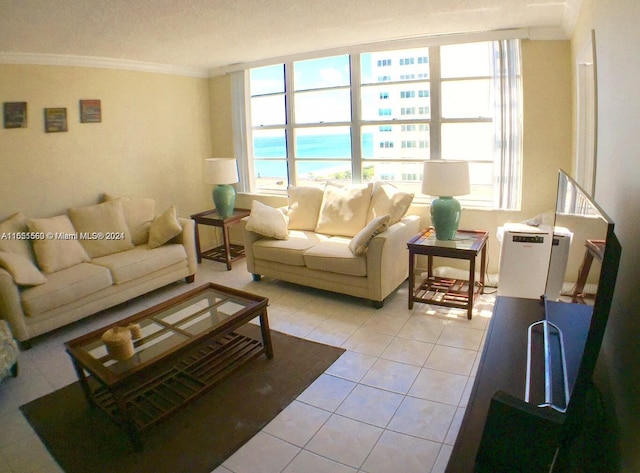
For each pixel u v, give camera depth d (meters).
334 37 3.92
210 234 5.82
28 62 3.92
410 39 3.99
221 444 2.18
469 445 1.32
